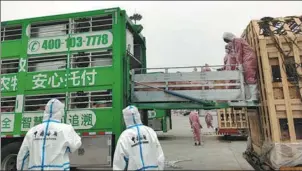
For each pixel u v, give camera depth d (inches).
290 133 223.5
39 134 145.1
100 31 250.8
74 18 257.3
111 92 240.1
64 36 257.4
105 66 244.2
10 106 259.0
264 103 240.2
